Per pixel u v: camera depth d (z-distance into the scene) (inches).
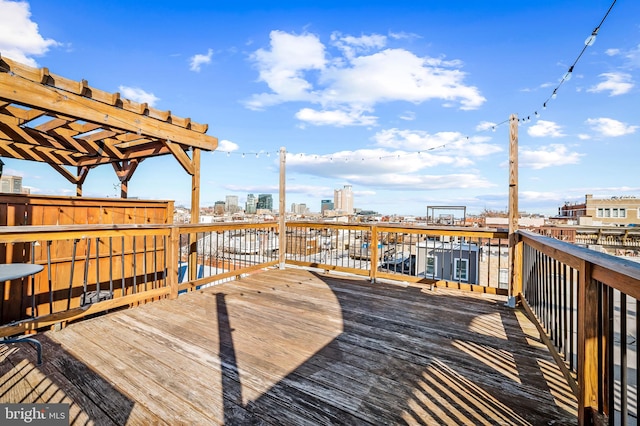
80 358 83.4
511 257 142.5
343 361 84.8
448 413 62.1
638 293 37.9
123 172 271.1
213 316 121.0
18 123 176.9
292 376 76.0
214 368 79.1
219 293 157.1
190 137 194.4
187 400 64.9
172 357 84.9
